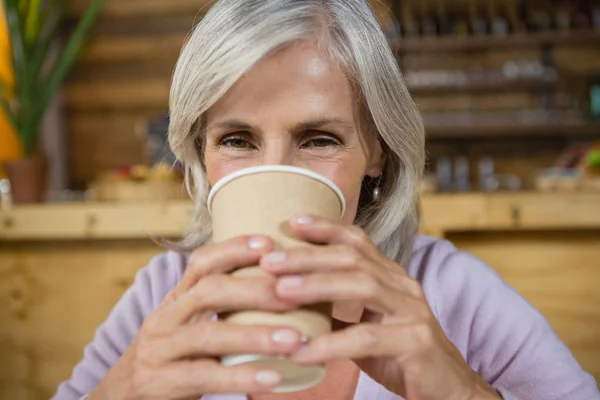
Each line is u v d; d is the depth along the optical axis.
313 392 0.84
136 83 4.17
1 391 1.63
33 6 1.81
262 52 0.65
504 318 0.91
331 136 0.70
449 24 4.15
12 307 1.64
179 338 0.54
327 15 0.68
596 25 4.06
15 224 1.57
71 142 4.22
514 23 4.10
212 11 0.70
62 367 1.62
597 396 0.82
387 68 0.75
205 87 0.68
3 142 1.96
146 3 4.12
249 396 0.84
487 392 0.65
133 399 0.57
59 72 1.84
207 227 0.94
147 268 1.03
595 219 1.46
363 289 0.54
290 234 0.54
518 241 1.54
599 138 4.13
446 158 4.24
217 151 0.71
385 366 0.63
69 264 1.62
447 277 0.95
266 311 0.52
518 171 4.21
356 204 0.75
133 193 1.76
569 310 1.53
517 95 4.21
